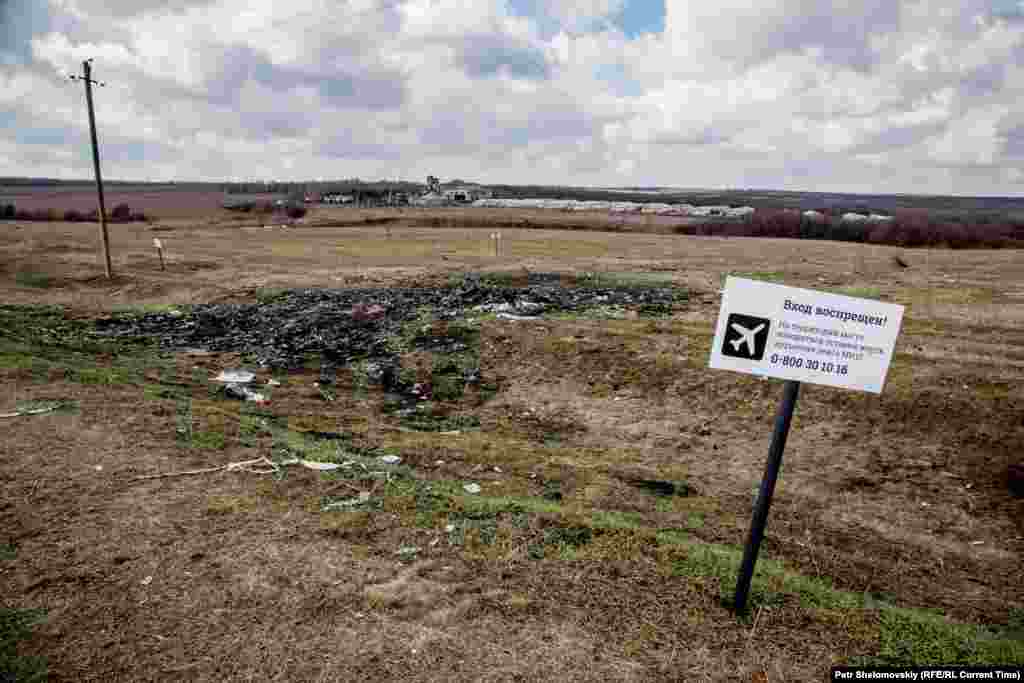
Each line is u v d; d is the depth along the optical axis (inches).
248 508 239.0
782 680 155.6
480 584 192.5
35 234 1738.4
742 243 1694.1
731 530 265.3
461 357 569.3
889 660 166.9
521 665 156.2
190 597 182.2
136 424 329.7
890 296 759.1
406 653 159.8
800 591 203.9
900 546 267.6
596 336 581.6
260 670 153.2
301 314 741.3
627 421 433.1
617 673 154.6
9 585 186.1
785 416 164.7
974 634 191.6
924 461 349.4
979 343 536.1
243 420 361.1
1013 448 349.1
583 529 236.2
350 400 472.4
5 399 358.3
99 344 607.2
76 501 239.5
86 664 154.8
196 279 974.4
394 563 203.2
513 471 323.3
